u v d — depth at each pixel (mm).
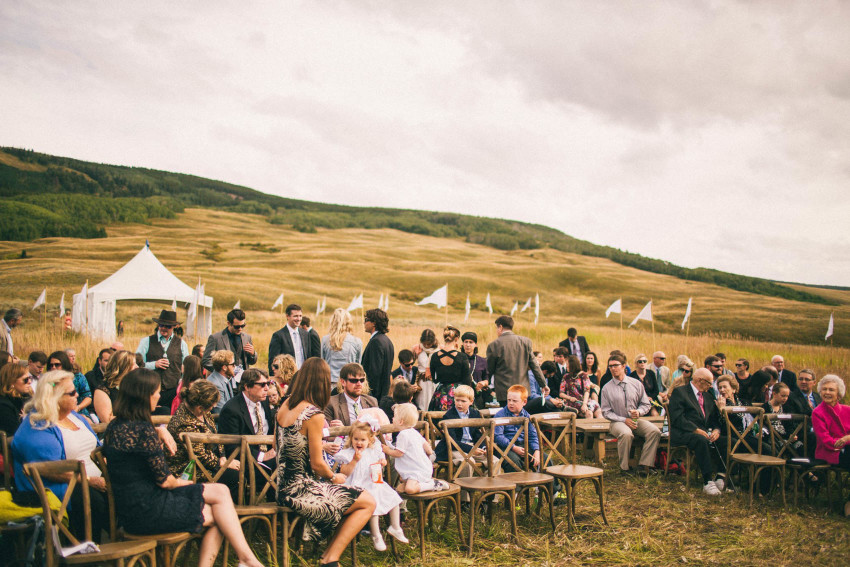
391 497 5352
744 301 88750
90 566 4023
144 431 4359
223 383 7379
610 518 6582
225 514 4512
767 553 5570
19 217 135000
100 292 25500
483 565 5281
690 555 5512
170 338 9188
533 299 89562
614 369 9117
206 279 75000
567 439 8680
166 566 4309
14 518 4426
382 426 5684
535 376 9352
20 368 5879
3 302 47875
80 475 4199
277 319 46844
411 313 68562
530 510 6797
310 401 4957
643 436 8633
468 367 8102
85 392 7980
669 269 170250
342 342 8289
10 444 4816
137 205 181750
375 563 5309
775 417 7559
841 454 6957
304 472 4973
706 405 8320
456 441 6668
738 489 7719
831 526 6379
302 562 5148
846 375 17875
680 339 26859
